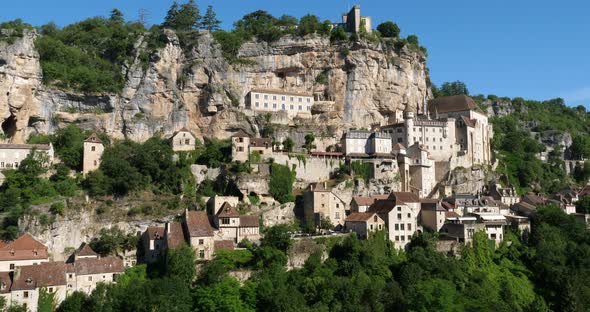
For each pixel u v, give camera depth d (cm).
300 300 12312
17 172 16112
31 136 18200
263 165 17625
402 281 13425
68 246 14600
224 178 17238
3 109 17525
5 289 12038
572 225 17012
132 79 19788
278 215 16550
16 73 17738
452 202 17538
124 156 17400
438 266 13962
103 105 19225
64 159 17225
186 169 17500
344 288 12694
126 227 15225
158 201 16025
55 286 12431
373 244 14638
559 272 14612
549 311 13650
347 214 17212
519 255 15725
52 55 19575
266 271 13250
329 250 14325
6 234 14175
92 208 15362
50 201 15225
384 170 18812
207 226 14125
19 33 18038
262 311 12294
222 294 12338
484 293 13475
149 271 13700
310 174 18438
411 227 15475
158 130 19750
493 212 17488
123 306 12106
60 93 18575
